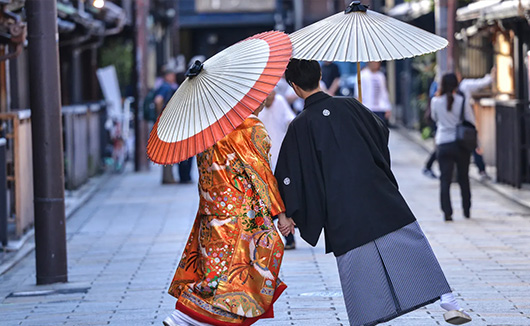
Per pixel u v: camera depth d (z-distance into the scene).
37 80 15.61
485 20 27.39
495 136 30.05
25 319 13.00
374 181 9.32
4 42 22.53
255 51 9.12
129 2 46.00
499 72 30.69
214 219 9.26
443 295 9.34
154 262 17.58
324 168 9.34
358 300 9.22
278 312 12.66
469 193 21.44
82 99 39.84
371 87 33.34
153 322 12.48
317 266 16.33
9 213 22.31
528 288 13.75
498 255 16.73
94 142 35.31
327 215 9.36
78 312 13.34
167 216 24.41
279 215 9.45
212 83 9.02
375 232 9.20
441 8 29.53
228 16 84.06
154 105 33.91
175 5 64.44
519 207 23.34
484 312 12.17
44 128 15.74
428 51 9.54
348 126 9.45
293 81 9.71
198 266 9.55
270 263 9.16
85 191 30.11
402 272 9.22
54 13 15.62
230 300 9.03
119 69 45.41
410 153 40.28
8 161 21.19
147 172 37.75
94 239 20.95
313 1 85.50
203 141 8.78
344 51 9.52
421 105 43.94
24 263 18.39
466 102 20.77
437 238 18.88
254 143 9.15
